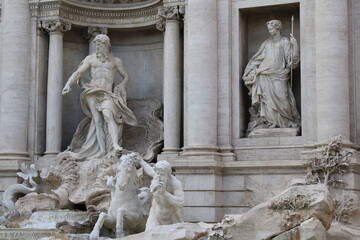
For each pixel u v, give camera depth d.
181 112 33.66
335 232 21.77
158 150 34.06
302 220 20.12
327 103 29.36
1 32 35.88
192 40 31.91
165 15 33.69
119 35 38.31
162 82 37.47
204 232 21.92
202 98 31.44
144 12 36.69
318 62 29.88
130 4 36.81
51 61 35.56
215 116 31.62
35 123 35.44
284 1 31.58
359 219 27.95
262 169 30.30
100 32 37.31
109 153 33.03
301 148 30.33
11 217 29.88
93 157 33.53
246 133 32.25
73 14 36.59
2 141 34.81
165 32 33.88
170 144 32.84
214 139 31.45
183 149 31.67
